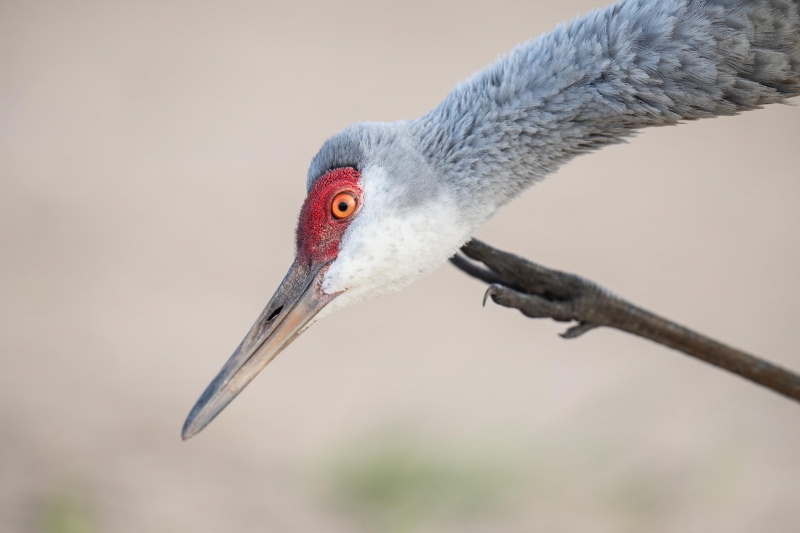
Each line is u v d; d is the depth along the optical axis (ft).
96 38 70.44
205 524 34.22
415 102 61.41
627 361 43.29
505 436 37.09
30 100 62.54
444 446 36.50
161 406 40.47
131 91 63.77
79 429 38.83
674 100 20.62
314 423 39.68
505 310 47.55
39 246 50.21
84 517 33.63
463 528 33.88
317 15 75.36
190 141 59.00
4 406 39.86
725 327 44.14
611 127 21.34
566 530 33.35
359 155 21.58
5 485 35.19
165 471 36.96
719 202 53.57
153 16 74.38
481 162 21.34
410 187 21.34
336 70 65.98
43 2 76.13
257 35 71.56
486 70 21.83
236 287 47.78
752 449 37.93
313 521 34.53
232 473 37.11
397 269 21.72
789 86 20.61
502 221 52.01
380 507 34.86
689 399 40.63
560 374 42.37
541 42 21.34
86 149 58.08
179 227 52.01
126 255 49.85
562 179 56.08
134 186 55.06
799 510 34.68
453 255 22.71
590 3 73.51
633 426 38.52
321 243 22.04
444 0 76.95
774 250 49.70
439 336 45.29
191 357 43.24
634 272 47.91
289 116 61.00
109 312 45.98
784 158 57.72
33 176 55.67
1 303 46.06
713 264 48.70
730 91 20.48
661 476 35.91
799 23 19.81
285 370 43.45
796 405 40.57
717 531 33.68
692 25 20.15
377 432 37.55
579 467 36.24
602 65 20.57
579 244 50.06
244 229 51.93
